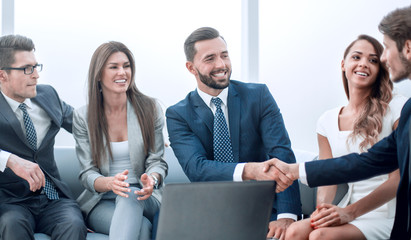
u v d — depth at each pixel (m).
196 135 2.55
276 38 3.61
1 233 2.24
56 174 2.70
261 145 2.60
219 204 1.35
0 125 2.49
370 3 3.03
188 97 2.66
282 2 3.59
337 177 2.00
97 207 2.60
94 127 2.63
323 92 3.31
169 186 1.34
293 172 2.09
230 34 3.72
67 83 3.82
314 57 3.38
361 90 2.43
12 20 3.13
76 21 3.81
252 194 1.38
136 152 2.64
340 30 3.22
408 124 1.69
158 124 2.74
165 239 1.35
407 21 1.70
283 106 3.55
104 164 2.63
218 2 3.76
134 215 2.33
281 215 2.31
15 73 2.51
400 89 2.86
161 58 3.85
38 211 2.51
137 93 2.76
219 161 2.51
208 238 1.36
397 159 1.91
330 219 2.07
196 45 2.50
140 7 3.85
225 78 2.49
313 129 3.35
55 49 3.80
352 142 2.37
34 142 2.59
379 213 2.25
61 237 2.31
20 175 2.35
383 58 1.85
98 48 2.64
